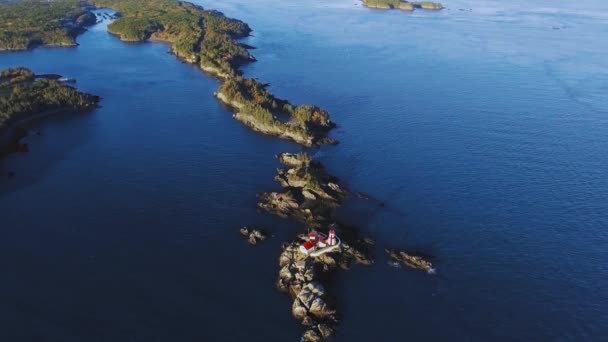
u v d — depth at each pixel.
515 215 127.44
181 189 136.25
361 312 95.06
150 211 125.62
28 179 140.75
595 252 113.94
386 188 139.38
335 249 108.31
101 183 139.00
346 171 149.12
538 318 95.12
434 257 111.06
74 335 88.94
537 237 118.88
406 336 90.25
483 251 113.62
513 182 143.38
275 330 90.56
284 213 125.62
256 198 132.50
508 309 97.06
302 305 93.50
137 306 95.50
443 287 102.06
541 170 150.75
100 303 96.06
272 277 103.81
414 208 129.88
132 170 146.50
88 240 114.19
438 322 93.50
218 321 92.25
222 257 109.38
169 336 88.88
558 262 110.56
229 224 120.94
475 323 93.56
